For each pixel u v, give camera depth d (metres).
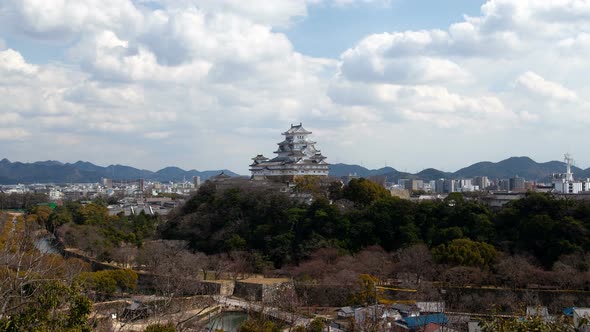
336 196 172.38
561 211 127.31
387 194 168.50
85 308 40.50
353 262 124.94
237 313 106.88
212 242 157.25
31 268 41.94
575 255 112.44
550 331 35.78
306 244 138.50
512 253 123.75
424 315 87.06
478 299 102.69
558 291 103.50
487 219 132.75
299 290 115.75
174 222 180.62
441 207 140.88
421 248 122.31
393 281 120.25
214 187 187.00
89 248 160.88
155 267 128.62
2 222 167.88
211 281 125.38
